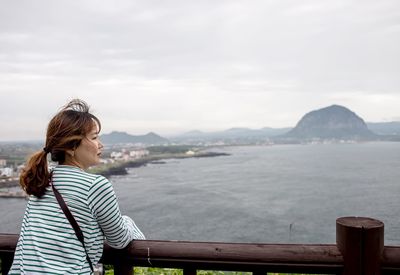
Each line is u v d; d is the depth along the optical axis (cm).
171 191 6956
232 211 4994
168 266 196
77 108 187
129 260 197
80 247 167
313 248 183
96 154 186
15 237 213
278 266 184
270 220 4453
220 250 189
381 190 6919
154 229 4122
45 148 177
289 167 12788
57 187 172
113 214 172
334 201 5775
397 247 179
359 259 174
